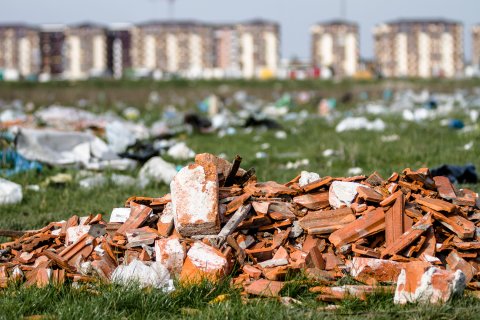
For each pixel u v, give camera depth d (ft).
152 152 83.10
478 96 219.00
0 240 44.52
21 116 124.88
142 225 38.11
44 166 77.15
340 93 265.95
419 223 35.76
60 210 56.65
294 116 157.58
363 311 29.71
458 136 100.73
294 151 96.73
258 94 278.26
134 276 32.94
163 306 30.63
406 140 92.89
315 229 36.47
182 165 78.02
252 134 119.75
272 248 35.76
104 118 126.82
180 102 230.27
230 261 34.24
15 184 61.52
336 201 38.22
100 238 38.19
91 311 29.66
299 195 39.45
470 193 40.83
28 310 30.63
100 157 79.00
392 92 262.26
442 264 34.50
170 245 34.42
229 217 37.11
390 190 38.52
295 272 33.55
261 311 29.09
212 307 30.19
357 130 114.21
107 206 56.80
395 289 31.81
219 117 135.13
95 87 337.52
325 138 104.53
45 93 265.75
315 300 31.14
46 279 33.37
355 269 33.73
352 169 73.20
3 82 370.12
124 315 30.07
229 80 409.90
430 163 76.69
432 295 30.17
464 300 30.35
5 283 33.88
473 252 35.32
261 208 37.14
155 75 500.74
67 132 80.12
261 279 33.14
